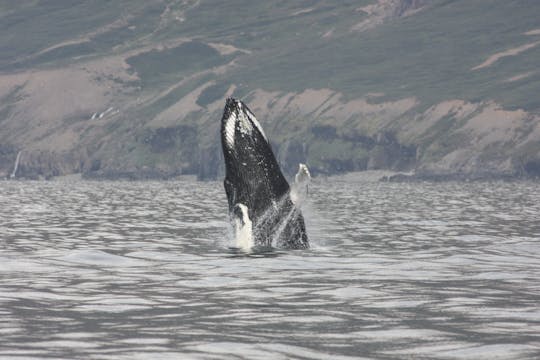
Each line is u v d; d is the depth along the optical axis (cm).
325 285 5375
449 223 13250
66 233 10412
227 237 9775
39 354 3253
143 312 4322
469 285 5419
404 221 13750
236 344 3478
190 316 4197
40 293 4969
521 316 4197
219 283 5472
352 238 9794
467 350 3366
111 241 9156
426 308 4459
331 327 3891
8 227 11425
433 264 6769
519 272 6209
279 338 3616
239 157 6919
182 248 8156
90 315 4216
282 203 7169
